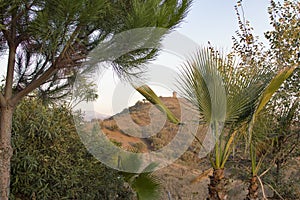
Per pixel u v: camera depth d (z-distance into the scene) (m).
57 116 4.84
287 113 5.43
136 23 2.74
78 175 4.85
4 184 3.10
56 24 2.42
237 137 4.20
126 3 2.94
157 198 3.76
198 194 5.52
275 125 5.36
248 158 5.48
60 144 4.81
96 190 5.08
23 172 4.36
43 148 4.64
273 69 4.36
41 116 4.67
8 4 2.49
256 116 4.22
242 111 3.82
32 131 4.52
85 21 2.44
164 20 2.88
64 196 4.73
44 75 3.07
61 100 4.07
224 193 4.04
